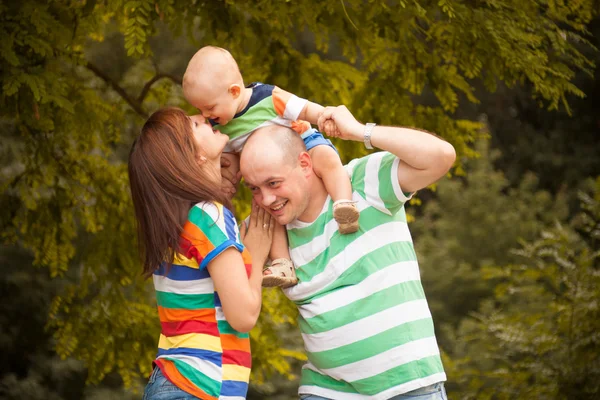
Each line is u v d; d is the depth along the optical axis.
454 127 6.91
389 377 3.03
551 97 5.80
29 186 6.70
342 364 3.09
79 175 6.89
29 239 6.80
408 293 3.09
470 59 5.74
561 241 7.88
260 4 5.53
